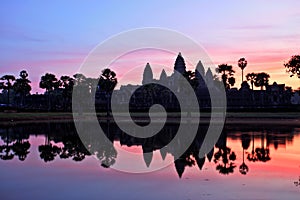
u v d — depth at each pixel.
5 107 114.88
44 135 47.78
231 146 33.31
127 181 18.58
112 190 16.58
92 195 15.68
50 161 25.52
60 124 70.50
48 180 18.92
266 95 136.38
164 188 16.86
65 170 21.94
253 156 26.91
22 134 49.16
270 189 16.45
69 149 32.75
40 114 94.62
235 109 110.06
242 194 15.60
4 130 56.28
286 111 105.44
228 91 130.38
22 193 16.14
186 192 16.03
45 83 129.62
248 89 137.00
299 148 31.11
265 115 91.44
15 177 19.73
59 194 15.91
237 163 23.83
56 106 138.88
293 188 16.62
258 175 19.70
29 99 160.50
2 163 24.61
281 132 47.34
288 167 22.06
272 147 32.00
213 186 17.17
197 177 19.41
